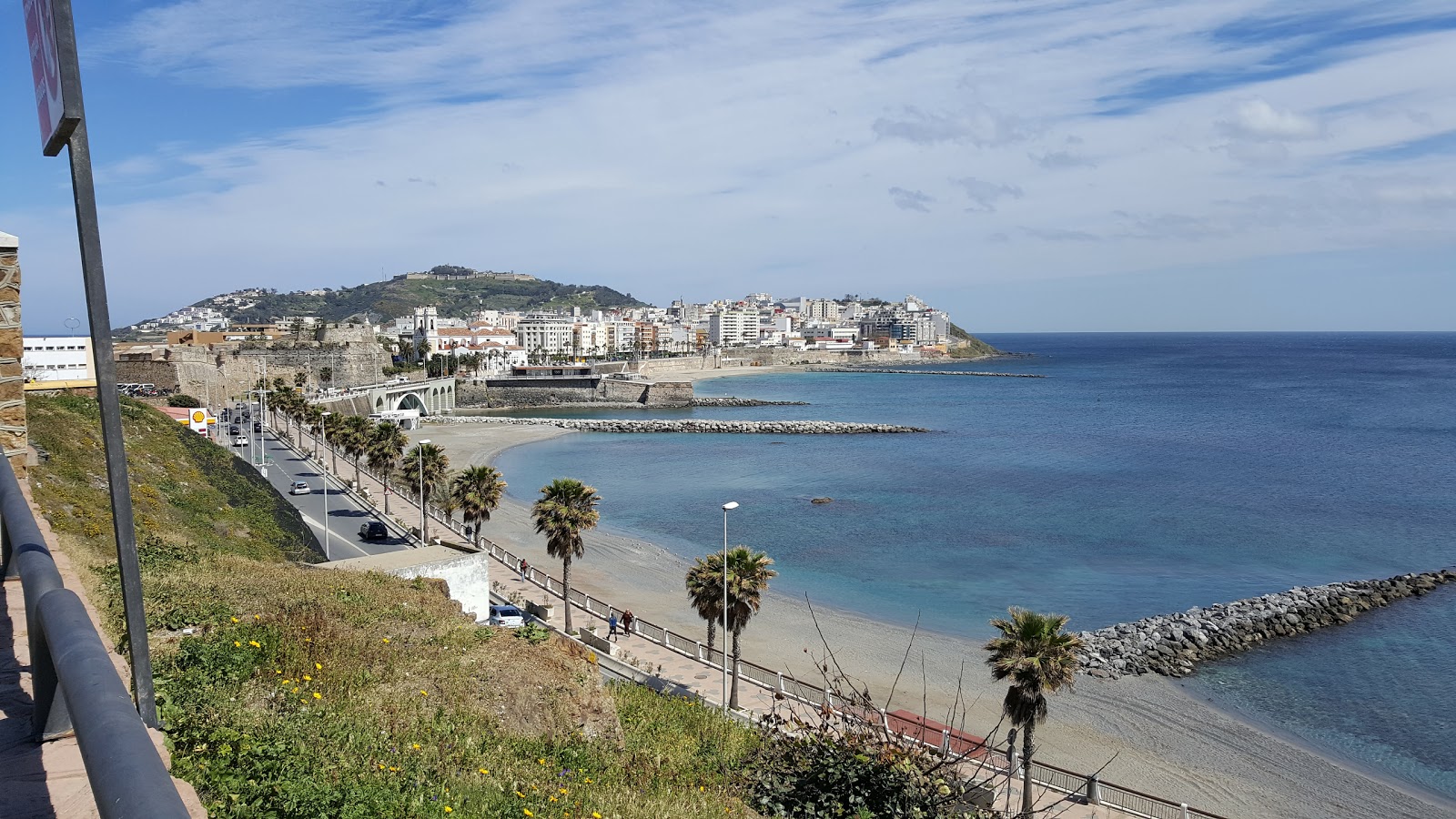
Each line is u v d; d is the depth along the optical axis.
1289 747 41.66
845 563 74.69
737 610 40.78
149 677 6.60
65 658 4.41
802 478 119.31
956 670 50.72
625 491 110.31
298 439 127.25
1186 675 50.06
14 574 9.66
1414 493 103.56
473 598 37.94
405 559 37.62
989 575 71.00
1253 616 57.91
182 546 26.73
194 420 98.00
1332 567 73.25
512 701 18.45
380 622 20.62
